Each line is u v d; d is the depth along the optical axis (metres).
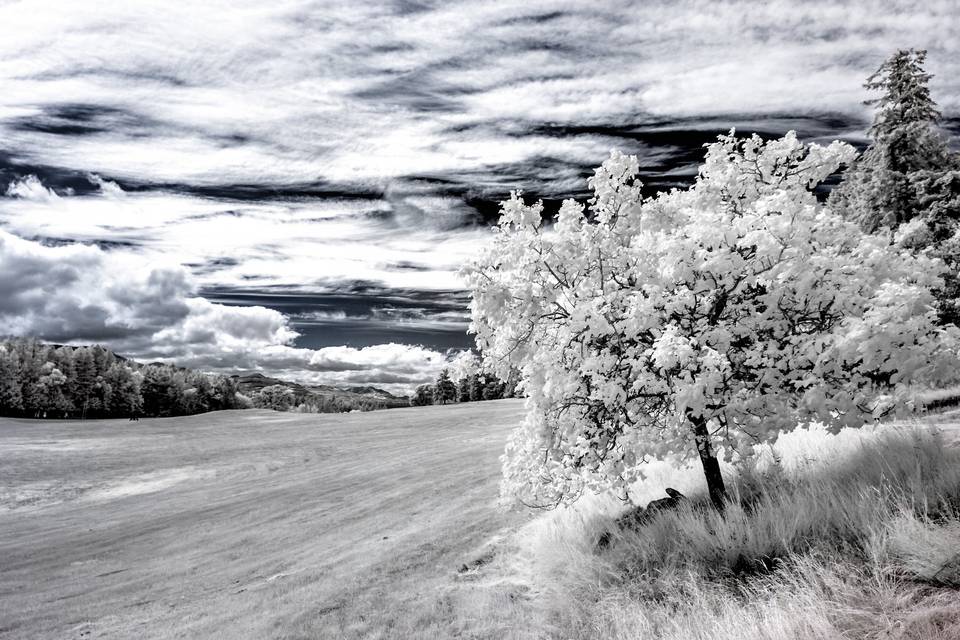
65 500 31.56
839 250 6.71
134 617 10.48
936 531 4.68
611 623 5.89
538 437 8.11
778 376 6.34
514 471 9.19
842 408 5.84
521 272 7.56
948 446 7.14
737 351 6.66
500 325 7.92
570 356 7.22
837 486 6.55
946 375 5.20
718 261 5.97
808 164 7.15
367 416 74.25
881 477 5.91
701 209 7.45
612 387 6.43
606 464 7.20
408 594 8.49
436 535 12.40
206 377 152.00
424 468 26.75
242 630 8.20
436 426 52.31
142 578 14.02
